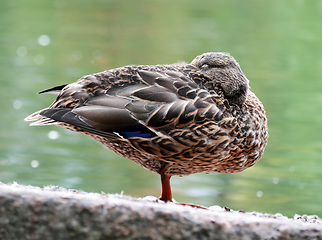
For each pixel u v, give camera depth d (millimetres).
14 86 18688
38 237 3537
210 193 11195
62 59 23172
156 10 36094
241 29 29812
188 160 4914
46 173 11883
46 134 14750
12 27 29453
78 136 14883
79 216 3551
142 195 10758
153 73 4855
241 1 38719
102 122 4570
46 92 5422
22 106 16719
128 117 4613
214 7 37031
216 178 12125
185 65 5250
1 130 14656
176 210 3652
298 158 13188
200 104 4793
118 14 34656
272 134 14648
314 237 3668
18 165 12250
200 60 5238
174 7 36969
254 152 5324
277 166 12695
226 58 5160
